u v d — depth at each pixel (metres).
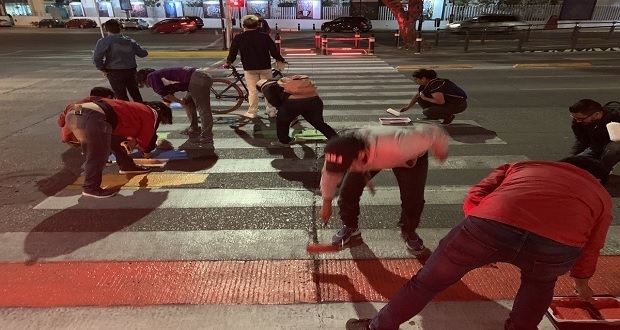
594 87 9.27
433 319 2.33
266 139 5.66
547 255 1.55
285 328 2.27
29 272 2.74
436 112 6.07
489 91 8.94
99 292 2.55
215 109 7.38
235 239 3.17
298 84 4.62
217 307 2.43
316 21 37.31
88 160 3.69
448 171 4.50
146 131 4.13
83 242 3.11
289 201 3.81
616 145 3.22
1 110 7.36
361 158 2.12
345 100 8.09
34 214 3.52
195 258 2.92
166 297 2.51
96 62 6.06
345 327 2.27
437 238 3.18
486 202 1.69
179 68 5.14
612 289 2.54
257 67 6.29
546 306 1.78
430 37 24.59
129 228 3.32
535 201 1.56
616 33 25.45
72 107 3.60
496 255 1.61
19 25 40.38
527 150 5.13
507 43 20.31
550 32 27.08
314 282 2.66
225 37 17.86
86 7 39.72
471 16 34.38
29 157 4.93
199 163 4.76
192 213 3.57
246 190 4.04
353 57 15.62
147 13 39.22
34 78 10.78
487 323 2.30
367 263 2.87
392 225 3.38
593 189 1.62
